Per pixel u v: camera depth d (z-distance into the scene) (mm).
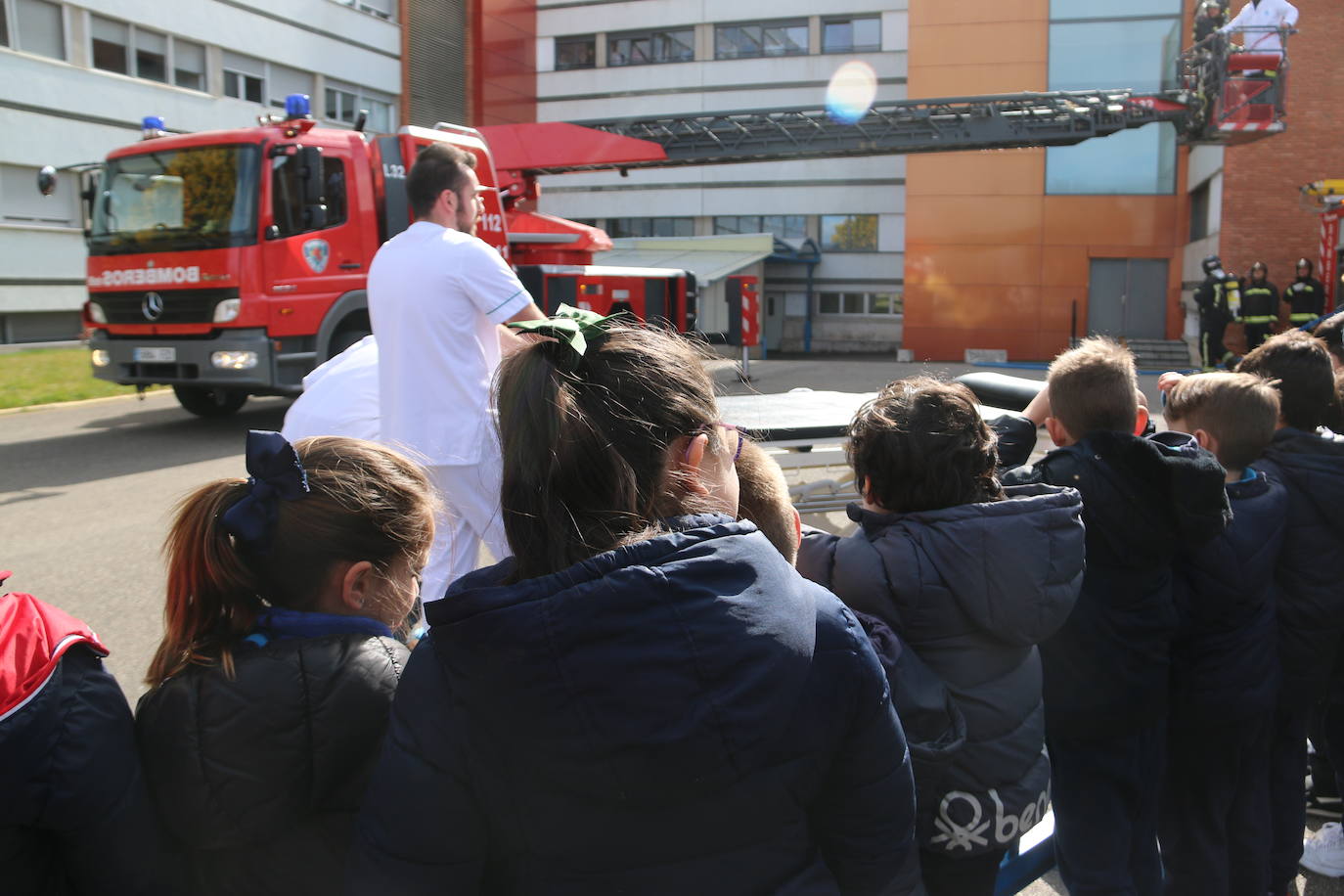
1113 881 2215
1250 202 20578
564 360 1189
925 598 1796
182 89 23359
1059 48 25688
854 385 15297
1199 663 2420
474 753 1126
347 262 10297
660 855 1119
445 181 3377
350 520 1517
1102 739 2238
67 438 10188
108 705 1405
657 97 33031
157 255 9719
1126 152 25594
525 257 14312
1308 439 2646
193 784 1429
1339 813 3305
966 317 26484
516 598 1063
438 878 1161
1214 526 2113
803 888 1184
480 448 3188
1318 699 2693
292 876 1492
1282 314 20359
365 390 3576
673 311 16109
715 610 1082
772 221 32500
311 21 26250
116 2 21750
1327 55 20172
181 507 1560
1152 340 24781
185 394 11422
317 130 10117
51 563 5777
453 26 30875
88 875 1409
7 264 20438
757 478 1711
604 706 1048
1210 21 17156
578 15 33594
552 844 1117
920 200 26500
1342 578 2602
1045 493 1947
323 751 1456
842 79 31516
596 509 1155
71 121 21219
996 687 1842
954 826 1812
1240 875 2547
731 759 1080
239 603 1517
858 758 1241
